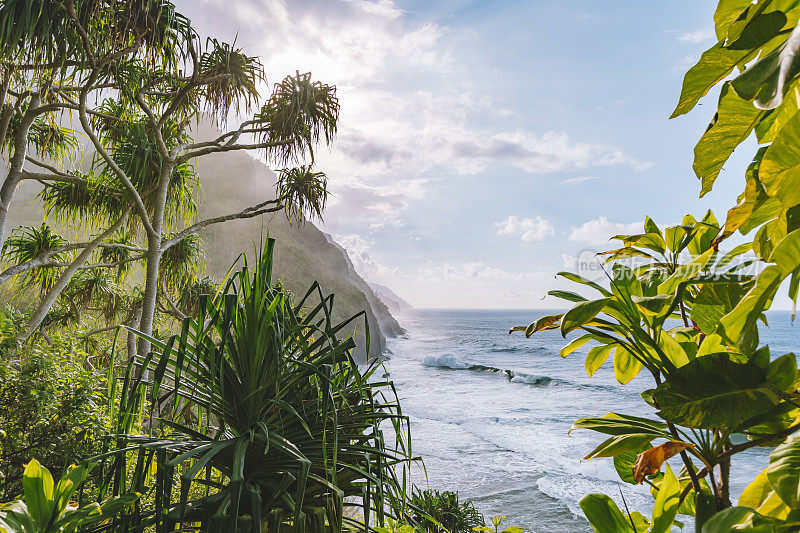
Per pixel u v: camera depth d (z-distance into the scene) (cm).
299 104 551
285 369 117
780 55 50
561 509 1020
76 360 393
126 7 426
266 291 118
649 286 100
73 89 474
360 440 123
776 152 55
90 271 829
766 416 70
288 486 100
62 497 94
